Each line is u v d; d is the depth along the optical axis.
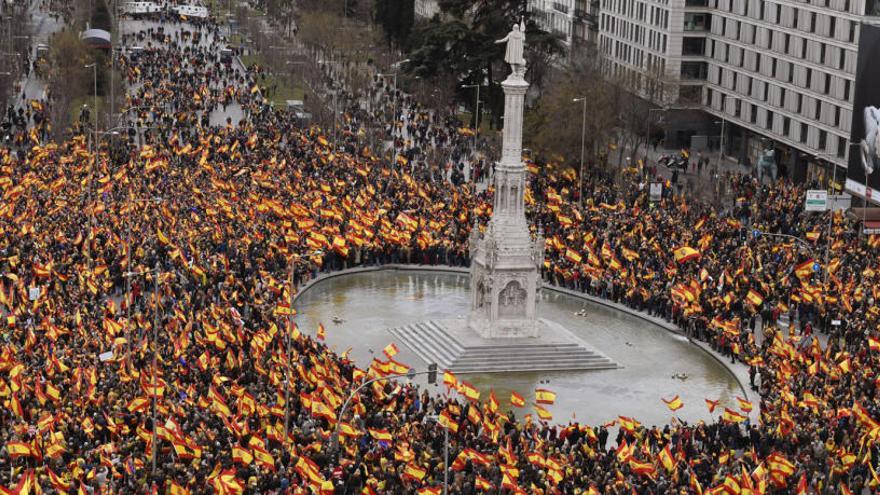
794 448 138.25
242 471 121.88
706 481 130.00
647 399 169.62
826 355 164.62
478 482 120.19
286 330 165.88
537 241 182.50
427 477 126.25
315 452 126.31
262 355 153.00
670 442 138.50
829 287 189.00
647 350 187.50
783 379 157.25
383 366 145.62
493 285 182.25
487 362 178.75
